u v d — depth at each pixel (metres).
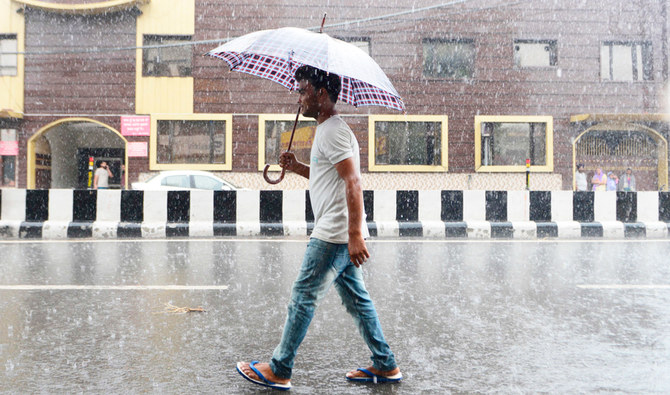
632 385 2.78
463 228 9.47
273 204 9.43
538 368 3.03
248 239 8.61
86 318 3.97
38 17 18.56
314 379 2.86
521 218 9.68
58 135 20.88
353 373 2.85
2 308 4.22
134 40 18.69
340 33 19.08
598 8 19.61
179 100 18.78
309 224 9.34
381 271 5.98
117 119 18.69
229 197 9.34
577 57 19.56
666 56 19.64
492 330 3.78
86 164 23.11
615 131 20.03
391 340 3.54
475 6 19.39
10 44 18.67
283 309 4.30
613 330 3.79
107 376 2.84
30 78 18.61
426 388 2.74
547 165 19.39
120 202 9.16
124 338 3.51
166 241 8.29
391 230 9.40
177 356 3.18
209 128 18.91
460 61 19.48
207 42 17.86
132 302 4.46
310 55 2.52
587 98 19.55
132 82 18.69
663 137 19.70
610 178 19.34
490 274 5.84
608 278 5.65
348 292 2.81
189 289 4.97
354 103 3.19
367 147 18.98
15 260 6.41
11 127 18.55
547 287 5.20
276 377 2.70
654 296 4.84
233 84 18.88
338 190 2.66
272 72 3.20
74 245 7.77
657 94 19.64
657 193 9.91
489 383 2.80
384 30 19.14
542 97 19.47
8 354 3.16
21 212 9.02
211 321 3.94
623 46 19.83
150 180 12.66
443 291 5.00
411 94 19.19
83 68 18.66
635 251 7.62
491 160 19.36
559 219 9.76
